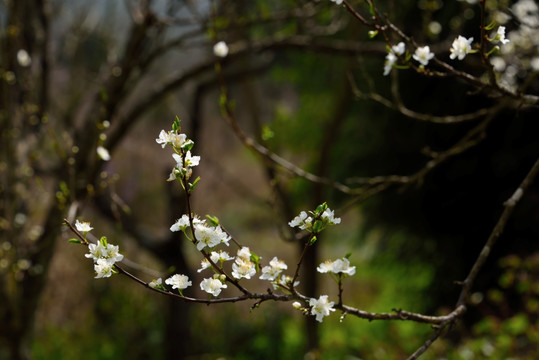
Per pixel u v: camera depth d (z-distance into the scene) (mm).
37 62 3068
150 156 6992
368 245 5637
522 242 4469
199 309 5949
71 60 3693
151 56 3029
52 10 3420
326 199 5363
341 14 3617
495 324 3488
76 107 3639
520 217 4391
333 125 4398
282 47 3328
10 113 2613
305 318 4633
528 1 2820
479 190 4555
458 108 4371
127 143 6844
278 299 1220
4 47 2654
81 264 6074
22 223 2836
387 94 4660
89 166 2826
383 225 5168
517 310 4172
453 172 4551
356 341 4809
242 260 1208
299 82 5508
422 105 4539
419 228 4941
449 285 4957
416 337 4754
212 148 9016
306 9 3078
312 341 4625
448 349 3574
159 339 5602
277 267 1211
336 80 5137
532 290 3395
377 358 4215
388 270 5422
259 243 8164
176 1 3104
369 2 1424
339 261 1213
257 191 9141
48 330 5738
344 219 7219
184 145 1100
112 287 5961
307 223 1195
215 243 1157
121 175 6773
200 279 5996
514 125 4281
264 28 4340
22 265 2654
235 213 8961
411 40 1457
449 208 4707
